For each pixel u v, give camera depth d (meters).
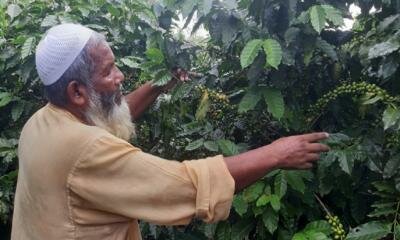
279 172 1.69
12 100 2.22
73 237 1.29
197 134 1.99
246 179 1.31
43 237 1.32
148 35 2.04
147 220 1.26
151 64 1.88
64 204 1.29
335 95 1.79
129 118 1.44
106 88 1.35
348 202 1.88
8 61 2.24
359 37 1.82
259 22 1.79
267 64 1.62
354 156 1.62
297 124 1.82
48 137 1.31
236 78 1.98
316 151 1.34
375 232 1.55
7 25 2.36
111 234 1.35
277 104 1.66
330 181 1.74
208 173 1.26
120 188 1.25
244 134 1.99
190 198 1.26
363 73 1.87
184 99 2.06
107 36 2.31
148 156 1.28
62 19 2.15
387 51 1.51
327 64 1.88
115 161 1.26
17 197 1.44
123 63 2.21
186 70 1.95
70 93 1.33
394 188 1.62
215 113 1.96
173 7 1.80
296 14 1.73
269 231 1.74
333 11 1.56
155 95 1.95
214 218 1.27
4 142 2.17
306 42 1.67
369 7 1.79
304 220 1.90
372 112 1.83
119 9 2.26
